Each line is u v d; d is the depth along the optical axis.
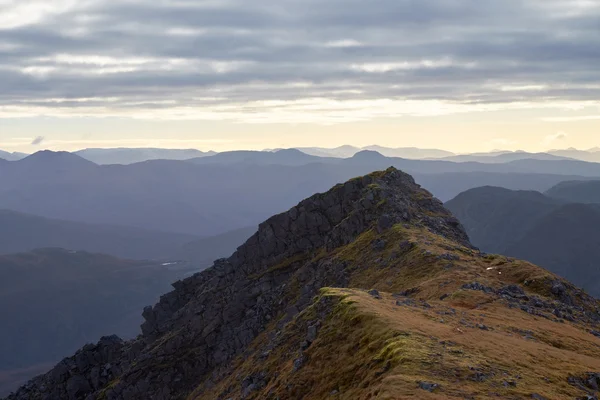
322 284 124.12
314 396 54.69
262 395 67.38
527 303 77.50
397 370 45.50
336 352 58.19
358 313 60.59
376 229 128.75
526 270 91.19
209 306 164.62
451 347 50.97
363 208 141.75
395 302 68.19
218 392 121.56
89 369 176.75
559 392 45.09
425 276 91.75
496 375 45.69
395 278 96.94
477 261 98.06
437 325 58.25
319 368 58.09
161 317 184.88
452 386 42.47
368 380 48.56
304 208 164.25
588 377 49.91
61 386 173.38
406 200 145.75
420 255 99.94
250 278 162.00
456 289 79.75
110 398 155.88
